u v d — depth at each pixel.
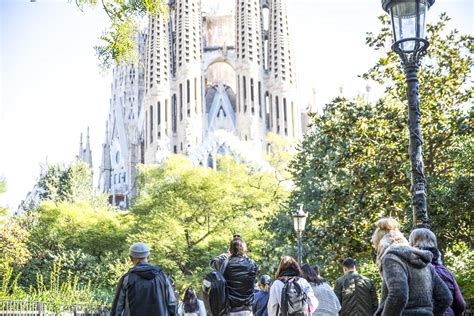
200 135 148.62
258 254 49.47
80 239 65.31
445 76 18.64
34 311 25.30
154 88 149.50
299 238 23.08
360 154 18.89
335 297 10.78
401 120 18.33
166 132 148.75
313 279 10.78
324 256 28.27
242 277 9.89
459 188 17.22
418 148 10.32
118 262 56.19
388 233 7.23
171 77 152.12
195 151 130.50
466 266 20.03
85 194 97.38
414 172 10.24
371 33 20.30
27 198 100.00
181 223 53.94
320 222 23.83
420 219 10.09
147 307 8.52
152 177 61.88
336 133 19.36
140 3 10.91
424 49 10.38
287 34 152.88
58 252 63.47
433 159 18.80
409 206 17.66
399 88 19.25
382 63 19.48
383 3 10.60
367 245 18.66
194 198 53.31
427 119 18.55
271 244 37.66
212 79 164.88
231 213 54.00
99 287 58.09
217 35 168.62
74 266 61.03
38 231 64.62
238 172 61.41
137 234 53.88
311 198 34.97
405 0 10.23
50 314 27.31
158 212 53.59
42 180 98.06
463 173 18.20
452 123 17.94
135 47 11.18
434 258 7.48
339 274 28.62
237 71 149.50
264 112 150.62
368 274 24.53
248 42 149.38
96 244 65.88
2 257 50.84
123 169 177.88
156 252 52.56
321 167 20.39
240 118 147.50
